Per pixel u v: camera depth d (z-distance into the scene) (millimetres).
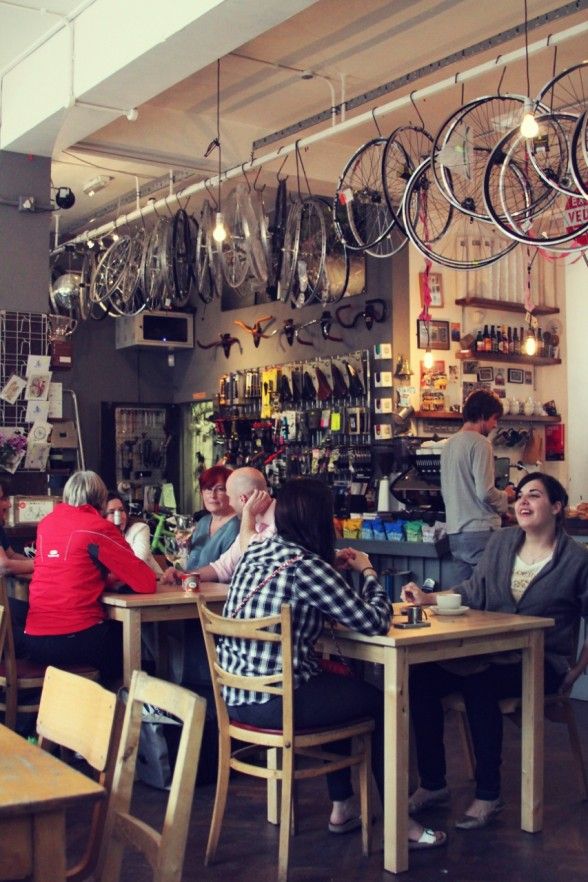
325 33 6027
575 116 4527
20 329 6477
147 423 11625
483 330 8805
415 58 6414
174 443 11727
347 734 3359
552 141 4688
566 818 3846
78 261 10094
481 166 5512
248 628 3273
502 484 7070
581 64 4551
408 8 5711
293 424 9242
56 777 1724
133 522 5301
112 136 7043
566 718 4027
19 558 5055
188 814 1816
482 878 3277
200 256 6879
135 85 5391
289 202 7273
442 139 5105
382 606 3365
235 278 6641
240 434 10086
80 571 4289
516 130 4719
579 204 5391
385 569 6492
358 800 4004
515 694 3840
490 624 3547
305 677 3326
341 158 7797
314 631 3361
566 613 3971
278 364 9859
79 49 5551
